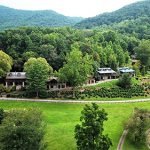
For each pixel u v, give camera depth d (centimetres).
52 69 19088
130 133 12169
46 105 15650
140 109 12494
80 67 17500
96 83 19825
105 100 16850
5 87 17500
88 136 9369
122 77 19525
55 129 12350
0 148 8606
